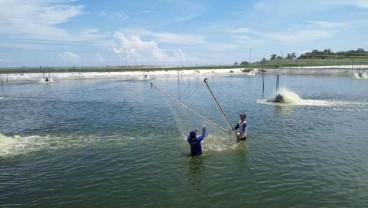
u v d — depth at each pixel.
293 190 14.60
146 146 21.80
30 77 99.38
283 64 137.12
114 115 33.97
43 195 14.62
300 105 38.66
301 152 19.91
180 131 25.12
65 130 26.95
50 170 17.64
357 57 147.00
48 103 45.41
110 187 15.36
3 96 55.47
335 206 13.09
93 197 14.36
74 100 48.59
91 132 26.03
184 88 67.06
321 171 16.73
